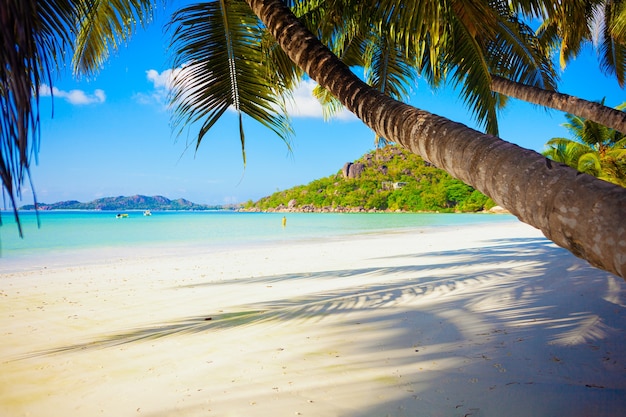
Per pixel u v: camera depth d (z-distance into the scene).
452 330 4.29
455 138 1.58
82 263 12.60
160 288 7.67
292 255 12.93
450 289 6.32
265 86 3.51
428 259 10.51
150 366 3.65
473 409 2.66
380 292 6.34
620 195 0.98
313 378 3.24
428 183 115.81
